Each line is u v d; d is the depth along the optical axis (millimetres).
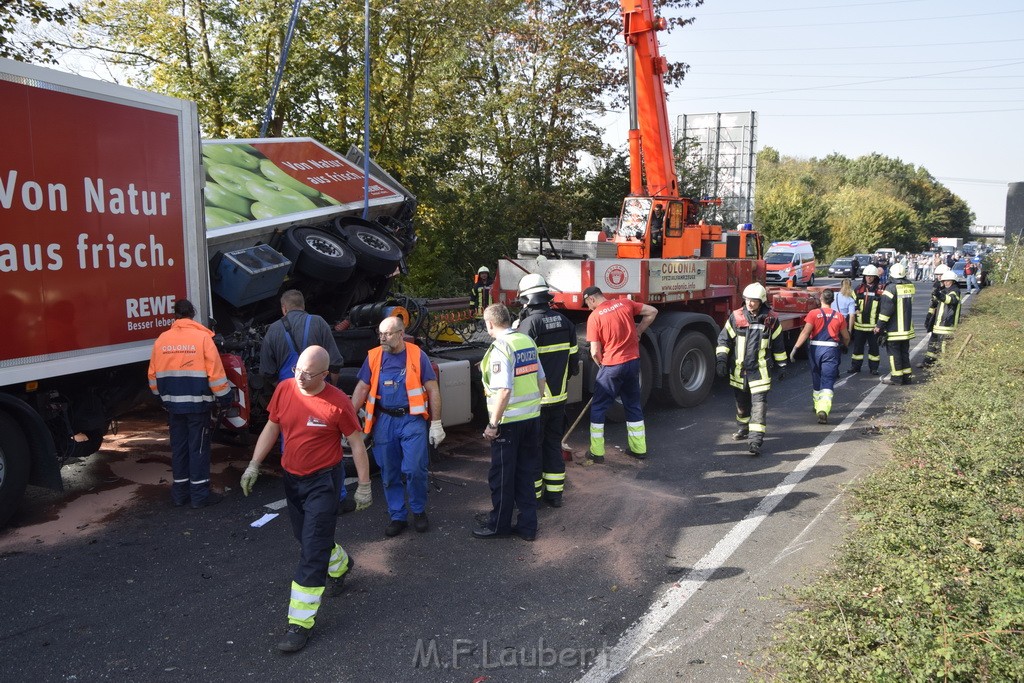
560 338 6027
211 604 4410
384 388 5375
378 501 6195
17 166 5027
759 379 7668
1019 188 32375
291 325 5879
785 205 54094
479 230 20516
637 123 11000
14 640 3982
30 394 5680
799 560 5031
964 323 15320
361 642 4008
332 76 17719
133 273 5934
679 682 3623
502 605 4438
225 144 8227
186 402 5812
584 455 7633
